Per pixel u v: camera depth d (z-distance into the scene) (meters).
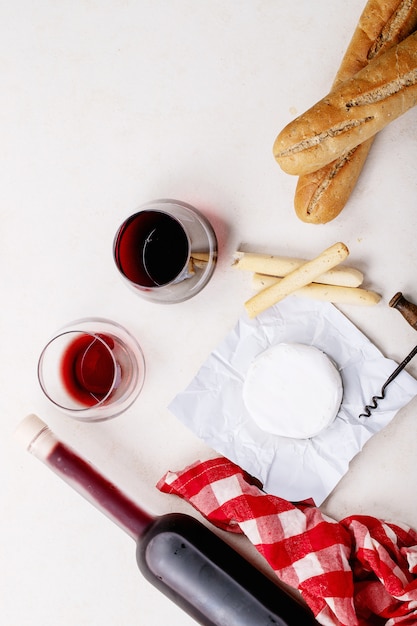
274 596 1.02
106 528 1.13
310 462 1.05
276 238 1.06
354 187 1.03
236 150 1.07
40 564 1.14
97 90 1.10
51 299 1.13
